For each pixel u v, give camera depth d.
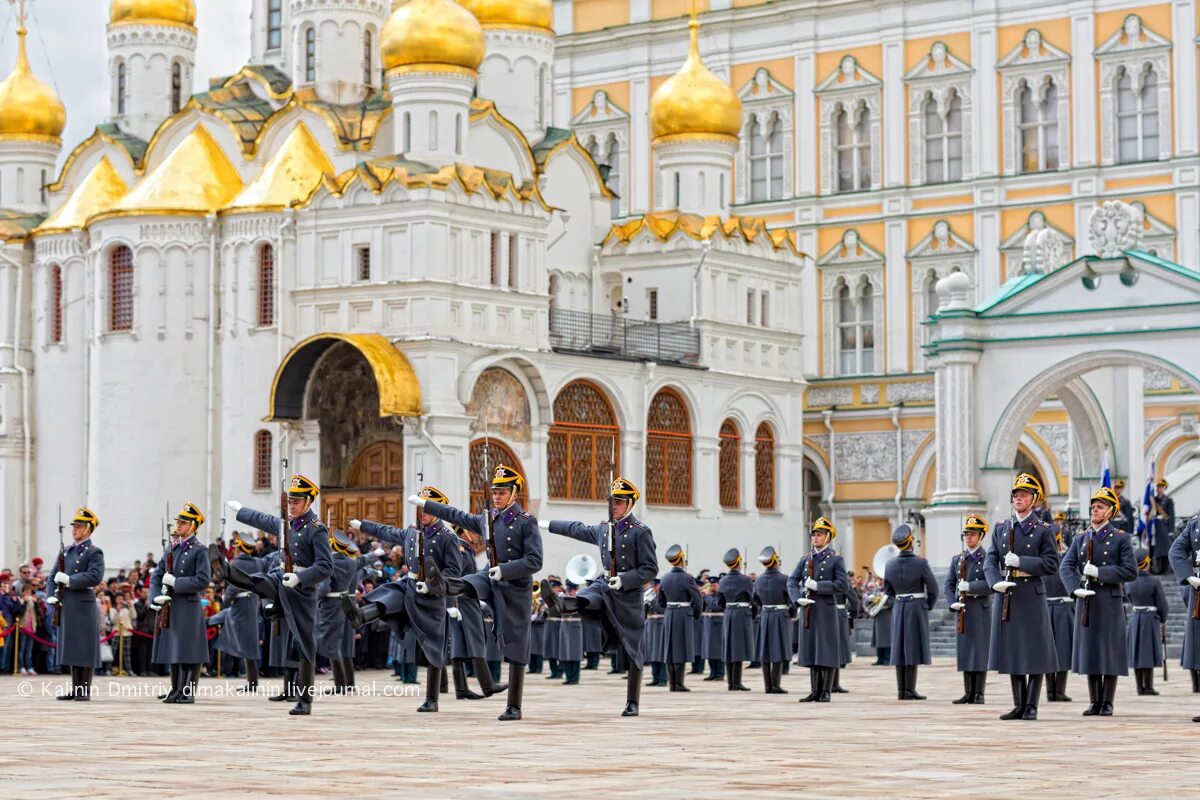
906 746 22.39
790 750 21.66
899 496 82.31
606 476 71.38
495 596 27.27
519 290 68.31
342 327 66.50
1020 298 62.06
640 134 89.19
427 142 68.19
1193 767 19.58
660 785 17.30
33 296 74.38
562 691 39.94
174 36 79.44
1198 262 77.56
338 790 16.81
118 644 47.47
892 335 83.25
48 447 73.00
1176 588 57.88
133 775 18.39
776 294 79.69
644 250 76.94
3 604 46.72
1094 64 79.69
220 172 71.50
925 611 35.72
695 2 83.12
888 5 83.56
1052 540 28.27
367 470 67.25
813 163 85.31
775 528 78.25
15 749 21.83
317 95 73.81
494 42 77.12
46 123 79.81
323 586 33.28
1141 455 63.09
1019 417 62.12
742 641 40.78
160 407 68.62
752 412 77.69
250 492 67.62
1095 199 79.44
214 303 68.75
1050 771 19.00
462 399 65.44
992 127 81.50
